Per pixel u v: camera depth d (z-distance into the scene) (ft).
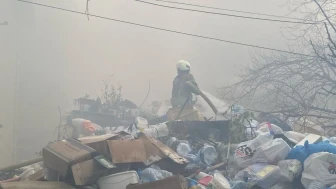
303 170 19.17
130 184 16.81
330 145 20.17
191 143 25.03
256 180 18.79
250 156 20.75
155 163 20.26
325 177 18.11
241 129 24.16
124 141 19.76
